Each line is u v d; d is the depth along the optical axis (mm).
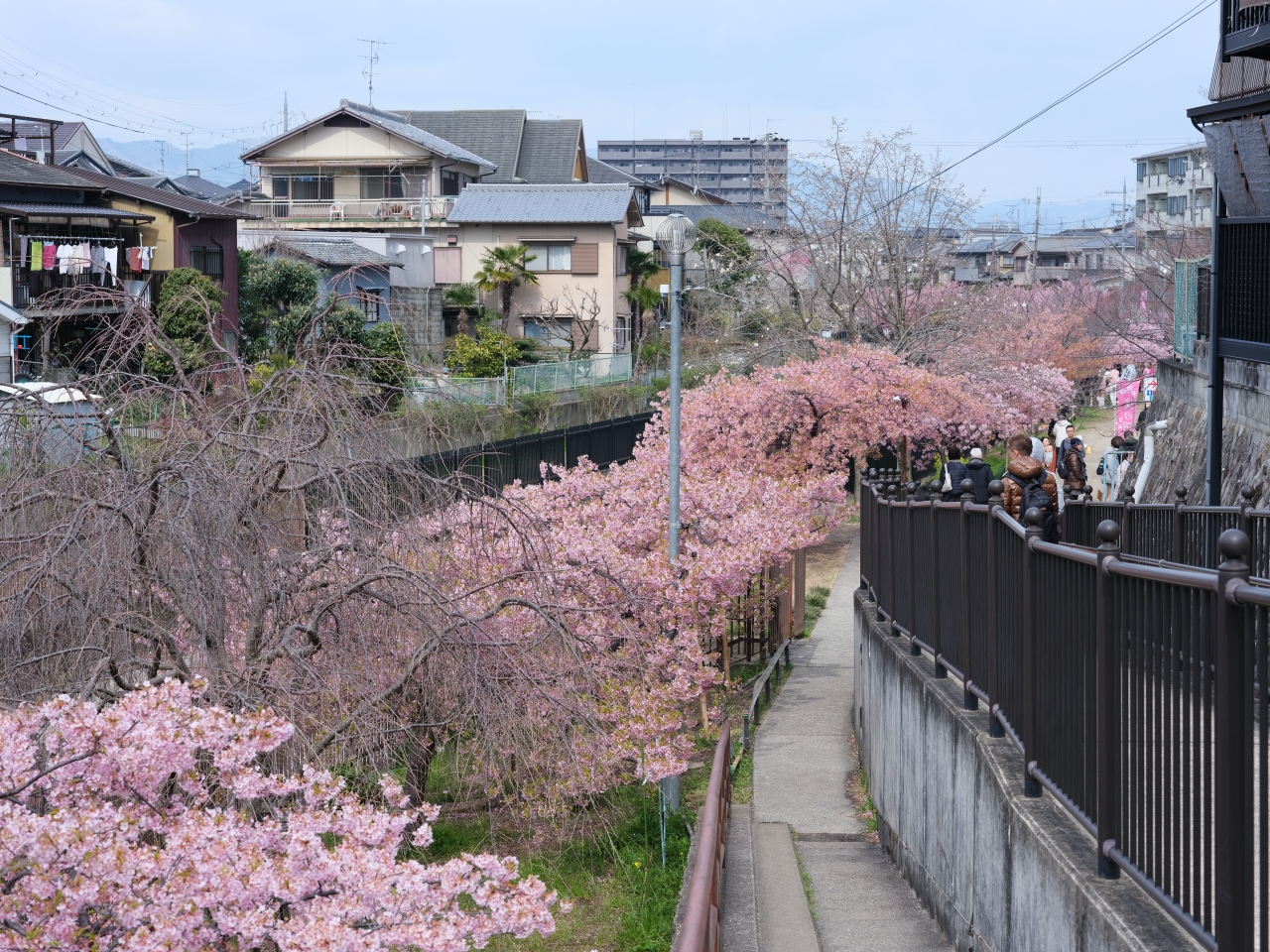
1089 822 4227
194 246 30406
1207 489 14836
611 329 46000
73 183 27156
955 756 6234
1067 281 60094
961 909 6039
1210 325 14766
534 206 46438
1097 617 4047
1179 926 3438
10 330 22672
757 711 13344
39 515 6348
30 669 5945
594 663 8445
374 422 7082
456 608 6766
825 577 23062
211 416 6734
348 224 47312
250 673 6156
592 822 9273
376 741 6398
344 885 4289
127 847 3947
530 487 13484
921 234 33781
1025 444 9641
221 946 4230
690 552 12453
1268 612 2783
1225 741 2930
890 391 22875
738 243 48844
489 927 4551
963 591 6449
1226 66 15195
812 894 7562
